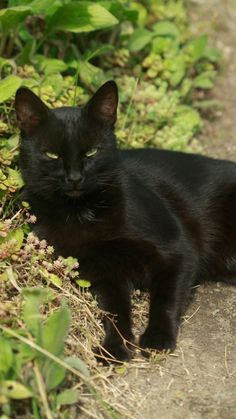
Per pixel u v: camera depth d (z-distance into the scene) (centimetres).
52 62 131
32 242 107
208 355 104
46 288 104
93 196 108
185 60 152
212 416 95
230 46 182
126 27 147
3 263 105
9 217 112
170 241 110
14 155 115
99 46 141
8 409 89
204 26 174
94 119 106
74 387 94
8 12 122
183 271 110
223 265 121
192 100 156
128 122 138
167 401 97
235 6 199
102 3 134
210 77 161
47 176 106
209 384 99
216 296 116
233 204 121
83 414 93
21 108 106
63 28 130
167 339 103
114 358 101
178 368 101
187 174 121
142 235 108
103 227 108
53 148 105
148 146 137
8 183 109
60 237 109
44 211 109
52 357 89
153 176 118
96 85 133
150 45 150
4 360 89
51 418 88
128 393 97
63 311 91
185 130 142
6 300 101
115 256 109
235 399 97
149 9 158
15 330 92
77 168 104
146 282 112
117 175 109
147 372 101
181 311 109
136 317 110
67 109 109
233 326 109
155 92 141
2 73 125
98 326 106
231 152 148
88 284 109
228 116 159
